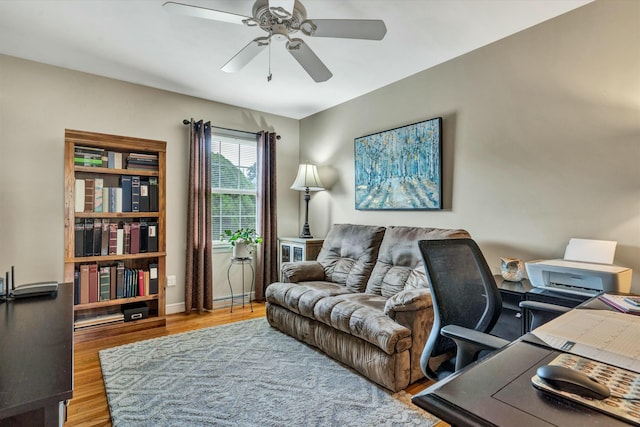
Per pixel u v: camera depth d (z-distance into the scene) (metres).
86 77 3.13
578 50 2.10
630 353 0.81
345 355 2.23
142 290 3.16
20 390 0.72
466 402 0.62
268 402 1.86
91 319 2.93
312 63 2.22
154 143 3.20
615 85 1.96
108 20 2.26
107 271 3.01
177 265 3.63
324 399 1.89
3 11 2.15
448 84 2.82
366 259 3.02
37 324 1.18
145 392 1.96
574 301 1.66
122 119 3.31
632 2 1.90
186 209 3.69
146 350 2.57
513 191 2.41
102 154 3.03
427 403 0.63
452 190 2.79
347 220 3.86
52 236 2.95
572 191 2.12
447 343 1.34
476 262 1.49
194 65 2.95
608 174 1.98
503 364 0.77
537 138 2.28
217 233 3.99
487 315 1.42
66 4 2.08
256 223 4.22
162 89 3.54
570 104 2.13
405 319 2.01
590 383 0.63
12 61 2.80
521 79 2.36
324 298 2.48
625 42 1.92
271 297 2.96
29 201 2.86
